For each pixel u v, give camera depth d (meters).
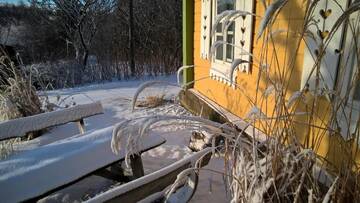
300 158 1.28
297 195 1.25
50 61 9.91
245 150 1.45
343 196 1.24
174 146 3.41
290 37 2.24
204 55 4.41
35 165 1.92
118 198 1.54
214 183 2.43
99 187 2.66
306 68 2.03
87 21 10.70
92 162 2.07
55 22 10.87
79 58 10.59
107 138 2.32
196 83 4.97
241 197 1.39
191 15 4.96
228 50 3.59
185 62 5.09
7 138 2.44
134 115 5.04
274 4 0.95
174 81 8.91
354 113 1.57
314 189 1.30
